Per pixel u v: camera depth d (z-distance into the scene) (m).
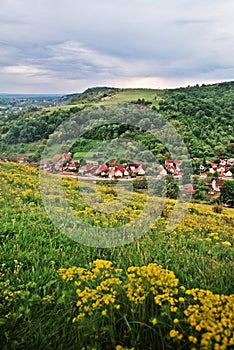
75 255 4.93
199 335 2.51
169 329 2.70
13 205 7.86
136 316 2.89
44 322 3.01
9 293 3.31
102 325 2.78
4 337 2.81
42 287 3.66
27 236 5.55
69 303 3.17
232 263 4.46
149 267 3.17
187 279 3.85
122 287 3.15
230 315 2.41
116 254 5.05
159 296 2.77
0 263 4.38
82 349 2.53
